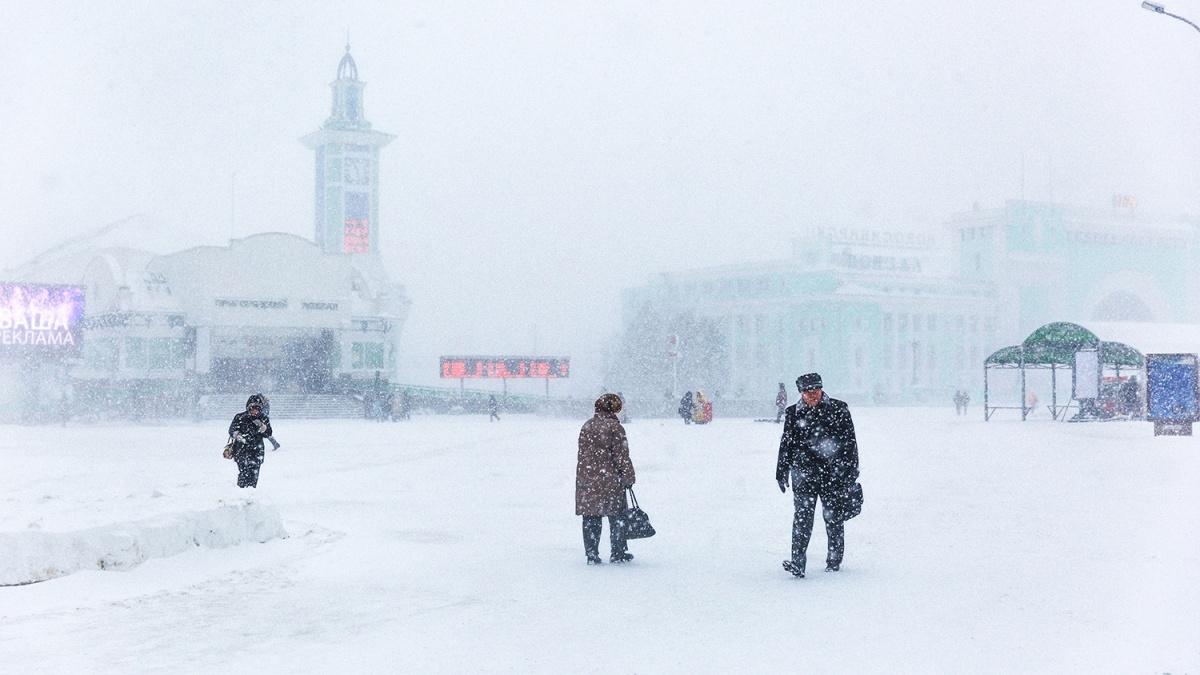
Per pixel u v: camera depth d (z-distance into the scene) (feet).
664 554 36.70
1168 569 31.58
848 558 34.76
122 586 30.12
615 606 27.50
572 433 137.18
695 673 20.57
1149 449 87.56
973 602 26.94
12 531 30.27
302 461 85.97
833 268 362.74
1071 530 40.14
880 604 26.94
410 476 71.05
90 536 31.30
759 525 44.47
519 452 97.60
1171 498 51.24
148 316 206.08
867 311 355.36
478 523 45.88
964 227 390.21
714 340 341.00
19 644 23.36
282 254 222.89
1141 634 23.24
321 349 231.91
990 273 380.78
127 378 204.85
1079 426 131.95
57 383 234.79
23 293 186.50
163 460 86.38
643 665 21.26
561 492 59.98
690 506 51.60
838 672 20.43
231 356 225.56
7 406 206.80
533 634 24.22
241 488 45.88
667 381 338.34
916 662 21.03
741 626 24.77
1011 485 58.34
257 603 28.22
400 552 37.40
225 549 36.06
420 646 23.07
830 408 31.91
